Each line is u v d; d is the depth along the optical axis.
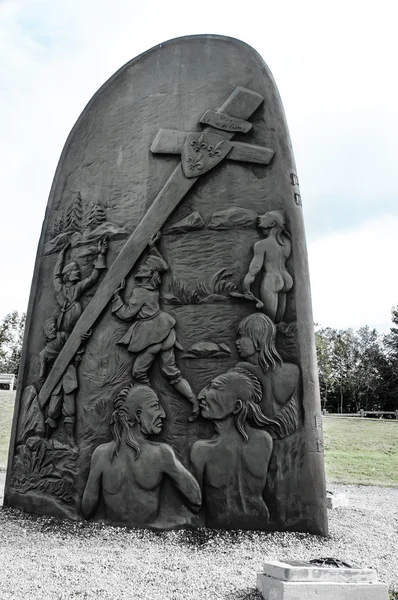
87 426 5.10
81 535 4.53
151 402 4.87
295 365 4.85
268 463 4.66
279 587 3.05
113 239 5.48
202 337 4.98
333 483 9.22
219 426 4.74
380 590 3.13
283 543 4.33
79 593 3.20
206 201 5.28
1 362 38.75
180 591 3.27
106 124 5.92
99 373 5.17
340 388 45.47
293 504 4.60
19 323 38.72
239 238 5.14
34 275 5.94
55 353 5.46
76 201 5.84
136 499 4.71
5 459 10.67
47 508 5.08
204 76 5.65
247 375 4.81
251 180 5.28
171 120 5.61
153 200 5.42
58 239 5.84
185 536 4.45
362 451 12.90
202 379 4.89
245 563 3.83
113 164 5.74
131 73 5.96
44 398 5.39
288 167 5.30
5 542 4.32
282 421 4.73
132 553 4.05
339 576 3.16
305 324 4.98
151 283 5.15
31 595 3.15
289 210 5.18
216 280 5.07
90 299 5.43
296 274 5.05
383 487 8.83
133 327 5.11
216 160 5.32
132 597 3.15
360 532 5.09
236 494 4.62
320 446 4.76
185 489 4.64
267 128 5.39
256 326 4.88
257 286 5.00
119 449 4.86
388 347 45.62
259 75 5.53
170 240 5.26
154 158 5.54
